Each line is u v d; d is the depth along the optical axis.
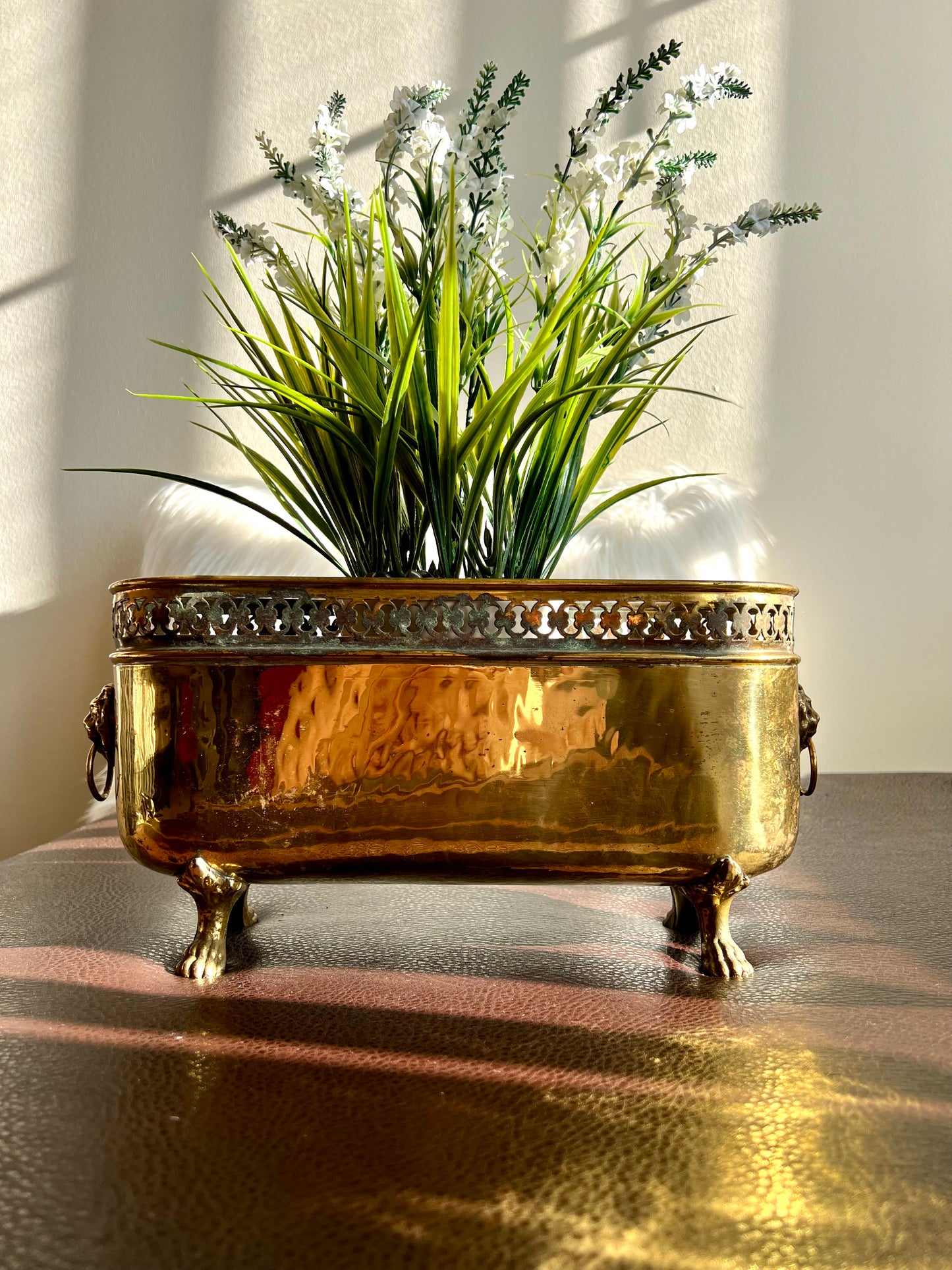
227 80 1.64
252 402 0.53
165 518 1.44
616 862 0.51
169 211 1.64
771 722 0.52
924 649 1.69
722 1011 0.45
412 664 0.49
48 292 1.63
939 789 1.31
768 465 1.67
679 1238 0.25
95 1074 0.37
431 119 0.59
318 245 1.62
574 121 1.62
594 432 1.65
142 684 0.50
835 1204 0.27
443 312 0.51
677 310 0.58
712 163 0.60
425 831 0.49
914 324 1.68
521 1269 0.24
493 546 0.58
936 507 1.69
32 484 1.63
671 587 0.50
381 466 0.51
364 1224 0.26
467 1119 0.33
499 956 0.55
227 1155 0.30
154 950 0.56
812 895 0.70
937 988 0.49
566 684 0.50
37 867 0.84
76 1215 0.26
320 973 0.51
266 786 0.49
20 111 1.63
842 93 1.67
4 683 1.62
